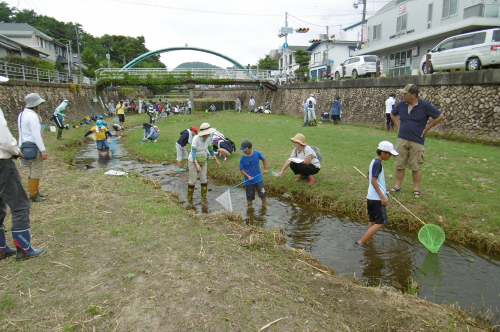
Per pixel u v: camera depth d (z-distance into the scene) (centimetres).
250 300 302
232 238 454
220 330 262
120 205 552
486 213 548
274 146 1102
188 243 415
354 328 282
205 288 317
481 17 1605
